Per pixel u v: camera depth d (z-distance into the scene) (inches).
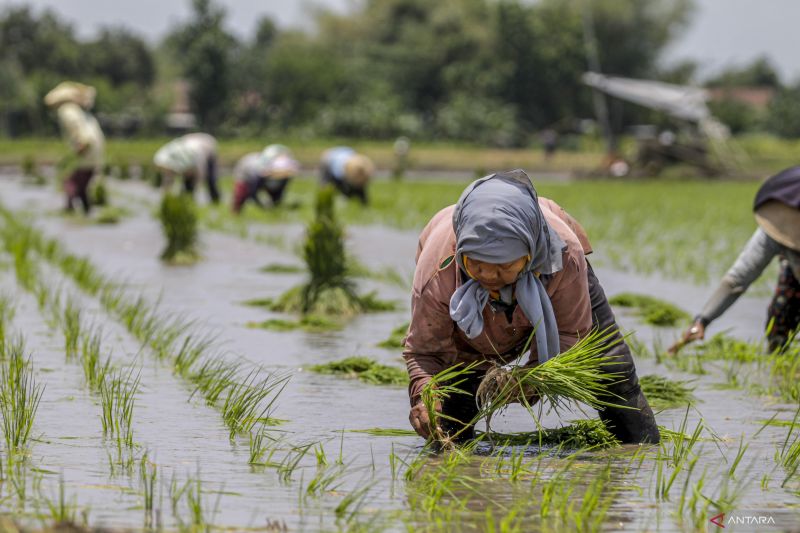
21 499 491.2
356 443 627.5
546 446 629.0
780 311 914.7
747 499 522.6
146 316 1118.4
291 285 1425.9
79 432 629.6
